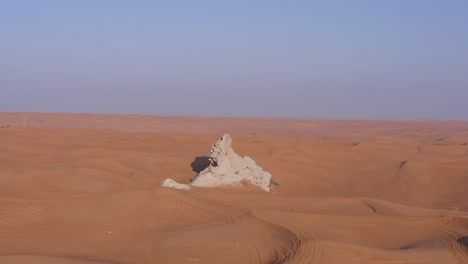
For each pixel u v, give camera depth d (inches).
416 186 1307.8
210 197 858.1
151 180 1101.1
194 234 608.7
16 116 4498.0
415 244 604.7
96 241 595.5
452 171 1434.5
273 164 1400.1
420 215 800.9
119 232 633.0
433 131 4355.3
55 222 643.5
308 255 515.2
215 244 571.2
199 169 1301.7
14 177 865.5
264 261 521.0
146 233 633.0
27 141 1820.9
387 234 642.2
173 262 526.3
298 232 594.9
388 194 1248.2
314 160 1528.1
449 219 693.3
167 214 701.9
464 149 2171.5
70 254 543.8
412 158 1638.8
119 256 547.5
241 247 561.6
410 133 3836.1
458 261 532.4
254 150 1654.8
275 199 878.4
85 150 1459.2
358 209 834.8
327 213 794.8
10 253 532.4
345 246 542.0
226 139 1099.9
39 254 534.3
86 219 662.5
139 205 723.4
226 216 689.6
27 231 607.5
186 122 4840.1
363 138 3169.3
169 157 1421.0
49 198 767.7
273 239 588.4
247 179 1098.1
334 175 1406.3
